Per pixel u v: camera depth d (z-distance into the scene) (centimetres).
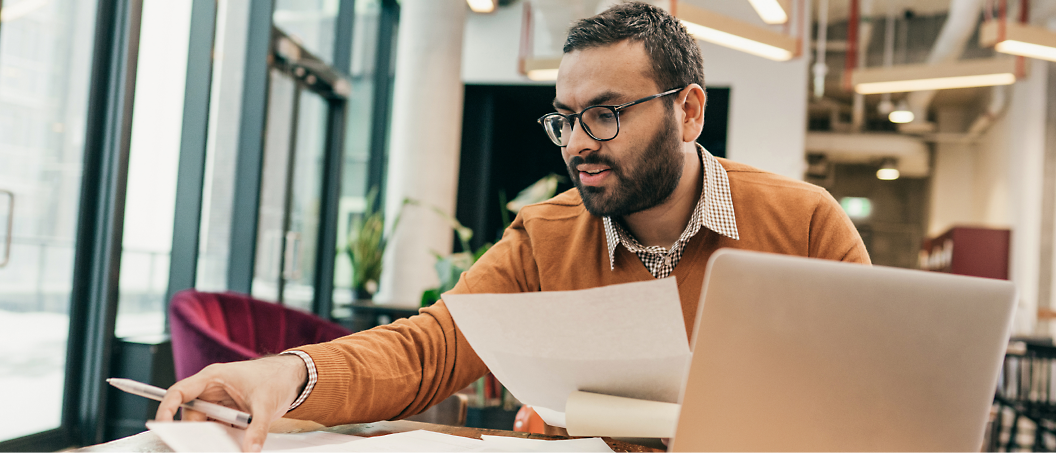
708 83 584
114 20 266
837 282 53
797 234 99
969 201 1062
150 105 291
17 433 237
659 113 85
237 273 359
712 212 97
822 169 1104
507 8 646
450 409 124
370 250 488
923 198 1174
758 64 579
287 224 415
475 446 71
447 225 547
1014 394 357
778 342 54
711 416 55
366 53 562
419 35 548
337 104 473
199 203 314
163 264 310
